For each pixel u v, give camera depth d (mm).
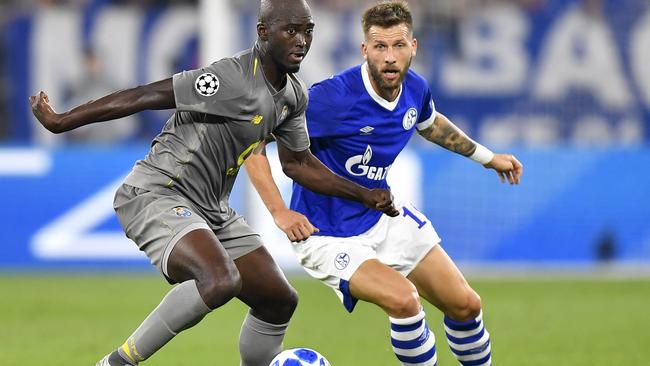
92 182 50250
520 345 29062
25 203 50219
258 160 19750
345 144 20062
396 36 18844
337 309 37812
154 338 17000
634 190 51312
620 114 65875
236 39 60625
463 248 50938
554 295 41719
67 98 62562
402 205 20625
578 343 29453
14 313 36469
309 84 63344
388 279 18797
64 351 28297
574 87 65688
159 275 48469
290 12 17016
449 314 20031
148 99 16984
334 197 20094
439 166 50688
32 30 62281
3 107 62094
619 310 37281
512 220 51094
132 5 62719
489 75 65500
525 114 65500
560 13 65750
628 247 51219
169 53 62875
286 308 19250
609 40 65750
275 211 19078
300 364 18500
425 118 21328
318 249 19859
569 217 51156
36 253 50125
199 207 18219
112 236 50188
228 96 17219
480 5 65625
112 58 62656
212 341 30141
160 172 17891
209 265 16797
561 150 51375
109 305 38594
